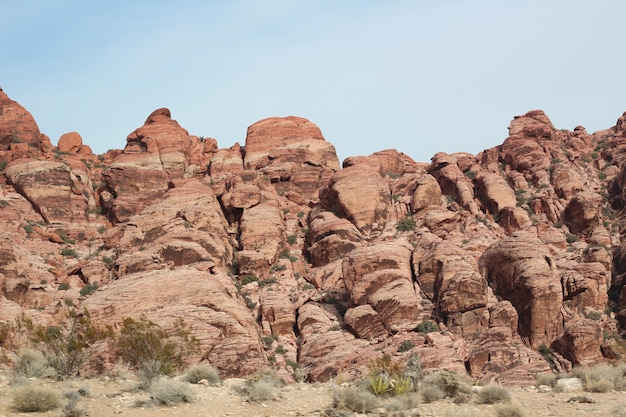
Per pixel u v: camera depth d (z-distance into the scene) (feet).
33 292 196.95
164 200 233.14
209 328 165.89
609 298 194.49
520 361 166.50
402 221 232.73
